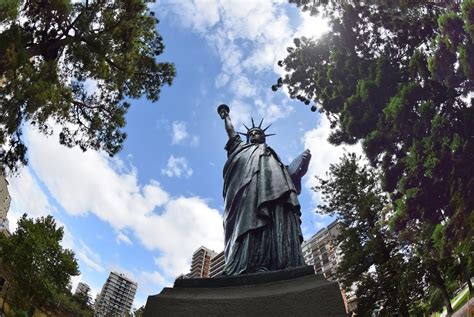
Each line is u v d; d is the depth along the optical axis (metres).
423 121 15.14
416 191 15.44
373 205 28.09
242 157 12.01
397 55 19.39
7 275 37.06
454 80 14.47
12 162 18.52
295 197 10.39
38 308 41.06
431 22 18.19
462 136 14.62
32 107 15.68
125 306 90.88
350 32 19.66
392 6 18.94
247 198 10.44
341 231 29.66
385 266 24.58
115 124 22.02
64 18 16.34
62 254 39.38
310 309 6.36
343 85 19.80
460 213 14.30
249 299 6.74
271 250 9.41
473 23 12.83
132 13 18.77
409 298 24.80
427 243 20.06
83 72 20.59
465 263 18.09
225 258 10.39
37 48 16.30
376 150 18.16
